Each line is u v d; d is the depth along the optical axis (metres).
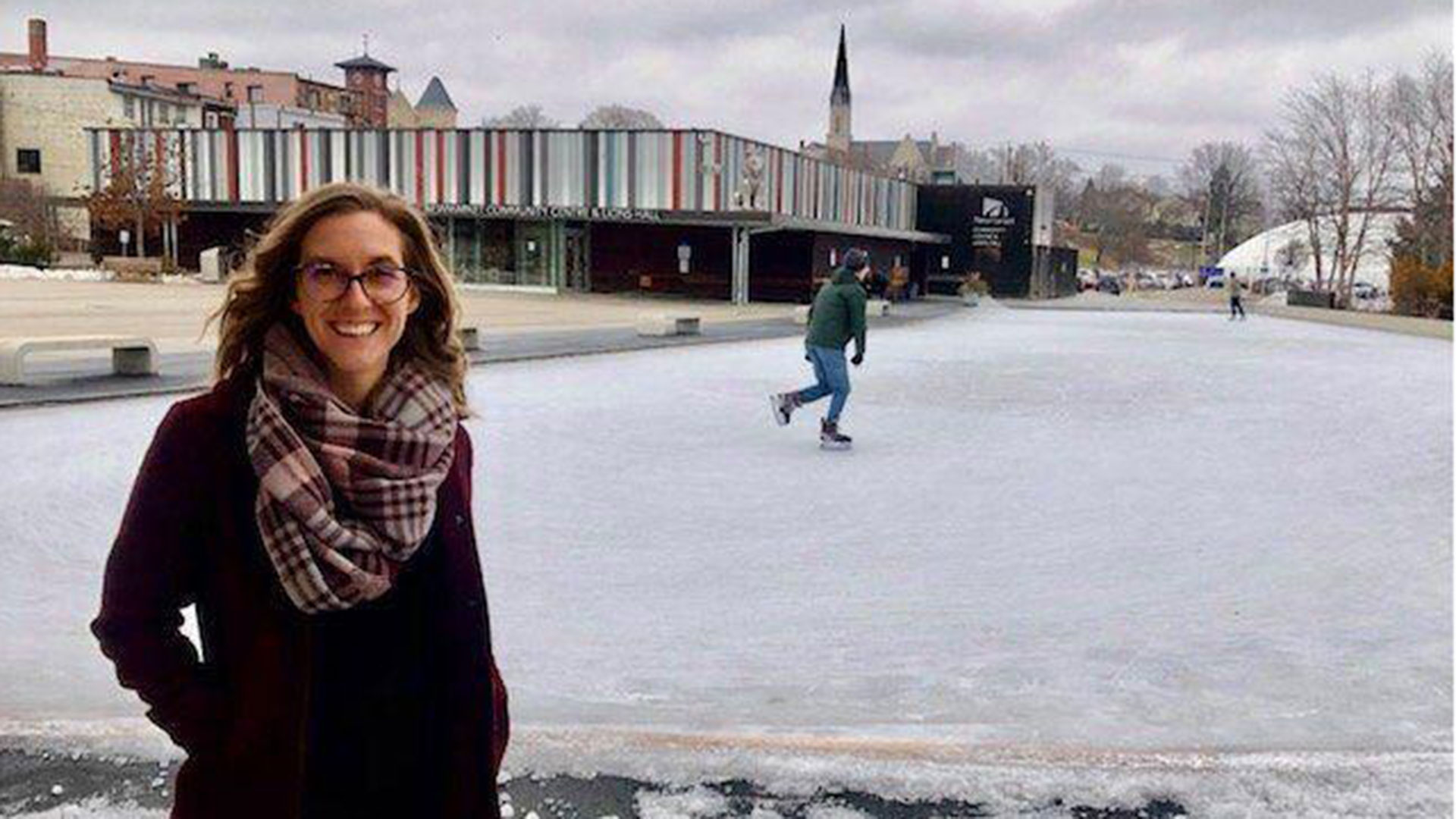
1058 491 8.69
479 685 1.98
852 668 4.63
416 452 1.89
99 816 3.09
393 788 1.90
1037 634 5.13
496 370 16.25
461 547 1.98
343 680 1.85
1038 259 61.16
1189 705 4.19
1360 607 5.61
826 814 3.18
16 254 42.78
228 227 46.44
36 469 8.20
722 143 40.09
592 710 4.08
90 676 4.36
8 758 3.43
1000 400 14.87
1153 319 43.25
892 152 133.75
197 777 1.88
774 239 44.28
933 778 3.39
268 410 1.80
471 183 43.22
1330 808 3.24
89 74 70.75
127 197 44.59
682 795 3.27
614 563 6.34
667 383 15.58
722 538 7.00
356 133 44.19
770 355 20.50
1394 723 4.01
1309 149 59.28
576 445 10.30
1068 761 3.53
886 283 44.94
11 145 59.06
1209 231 123.25
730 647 4.92
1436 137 53.38
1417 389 17.67
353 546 1.78
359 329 1.91
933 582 6.05
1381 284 78.44
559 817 3.12
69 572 5.90
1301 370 21.11
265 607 1.81
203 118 68.75
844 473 9.25
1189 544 6.97
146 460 1.86
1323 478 9.41
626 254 44.81
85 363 13.92
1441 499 8.49
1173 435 11.94
